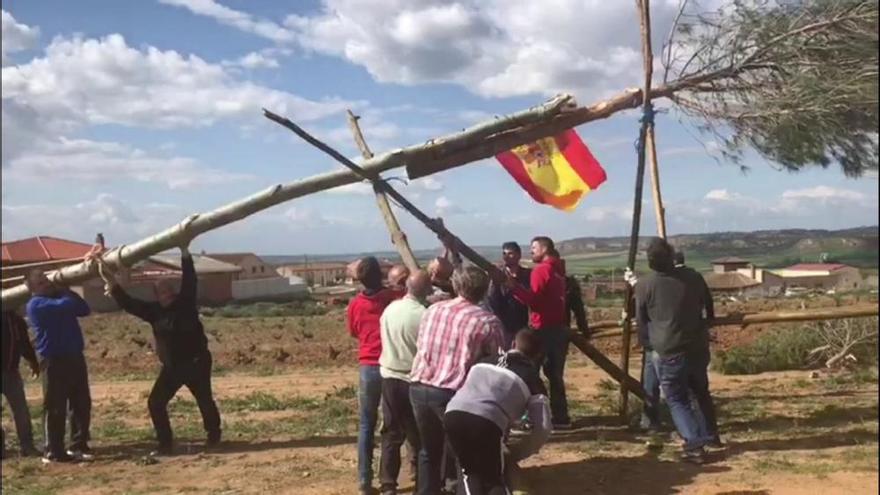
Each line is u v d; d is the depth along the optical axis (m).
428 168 9.17
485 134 9.02
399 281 7.70
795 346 15.24
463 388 5.84
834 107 8.35
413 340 6.82
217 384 14.87
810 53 8.52
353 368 17.88
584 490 7.18
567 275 9.87
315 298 66.31
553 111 8.97
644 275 8.18
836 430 9.08
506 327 8.99
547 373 9.43
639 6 8.98
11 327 9.22
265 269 82.88
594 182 9.47
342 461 8.59
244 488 7.66
